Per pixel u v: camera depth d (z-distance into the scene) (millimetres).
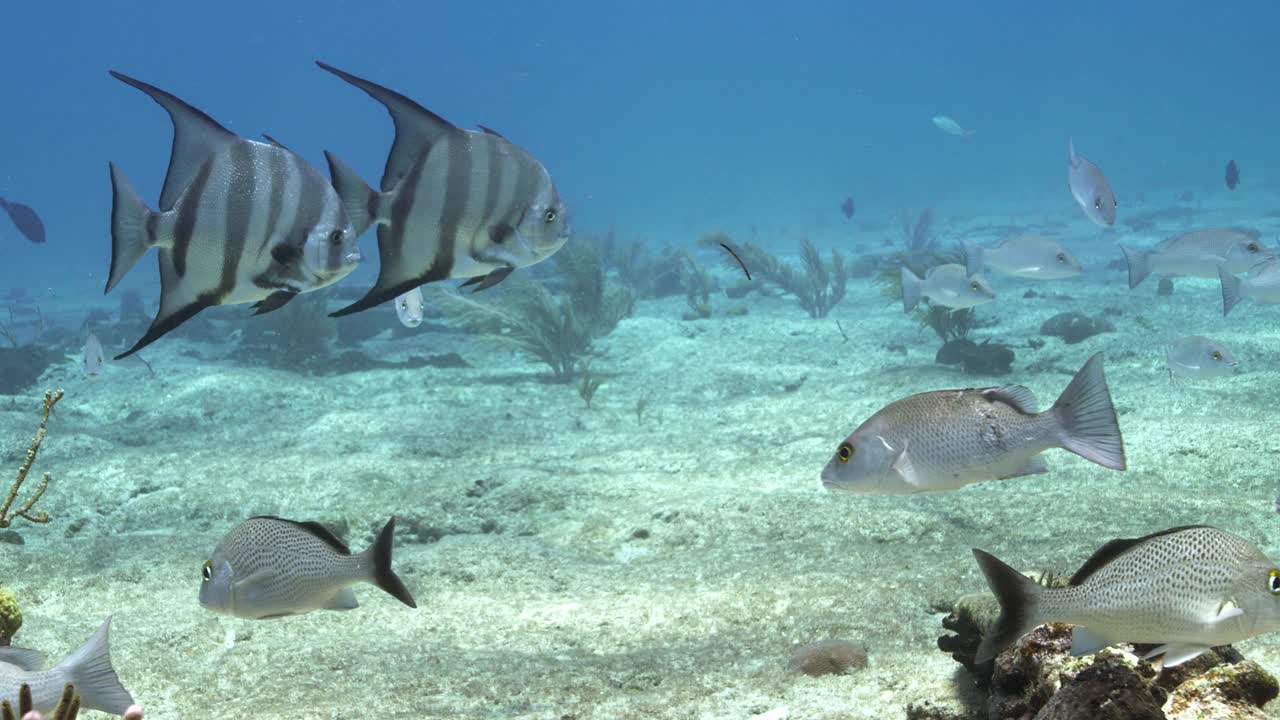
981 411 2883
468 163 2820
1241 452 8750
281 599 3586
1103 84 167000
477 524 8680
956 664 4727
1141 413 10742
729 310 21453
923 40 170125
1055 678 3387
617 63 184125
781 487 9070
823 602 6031
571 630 5941
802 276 22969
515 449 11469
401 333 21906
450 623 6137
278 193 2697
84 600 6789
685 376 15781
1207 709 3055
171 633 5926
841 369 15594
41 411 14383
